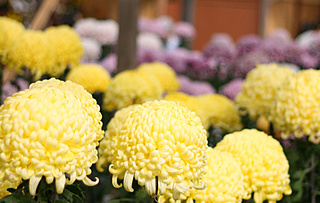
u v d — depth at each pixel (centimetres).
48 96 92
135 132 96
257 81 162
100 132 97
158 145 95
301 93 135
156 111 98
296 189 141
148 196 120
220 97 180
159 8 780
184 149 94
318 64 380
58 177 90
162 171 94
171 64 350
